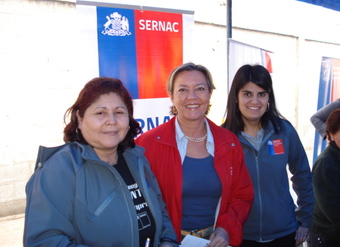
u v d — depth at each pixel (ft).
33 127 12.10
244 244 6.56
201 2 15.76
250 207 5.86
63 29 12.23
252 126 6.64
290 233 6.60
